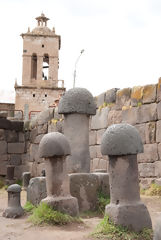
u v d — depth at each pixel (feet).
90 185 27.32
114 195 18.58
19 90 136.05
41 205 22.53
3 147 57.62
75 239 17.76
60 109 29.17
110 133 18.56
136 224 17.92
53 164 22.57
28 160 56.90
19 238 18.89
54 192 22.45
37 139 54.75
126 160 18.43
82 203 26.71
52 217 21.36
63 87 137.39
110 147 18.37
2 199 38.29
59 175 22.52
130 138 18.28
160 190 32.99
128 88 39.78
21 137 58.08
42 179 27.40
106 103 42.73
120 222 17.90
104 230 18.02
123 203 18.20
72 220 21.67
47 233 19.30
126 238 17.16
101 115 43.14
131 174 18.45
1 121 57.57
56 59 144.25
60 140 22.38
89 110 28.96
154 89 36.65
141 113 37.63
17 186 26.45
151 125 36.35
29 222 22.58
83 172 28.45
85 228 20.58
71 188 26.68
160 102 35.70
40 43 145.18
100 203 27.14
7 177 53.93
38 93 136.36
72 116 28.84
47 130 52.49
